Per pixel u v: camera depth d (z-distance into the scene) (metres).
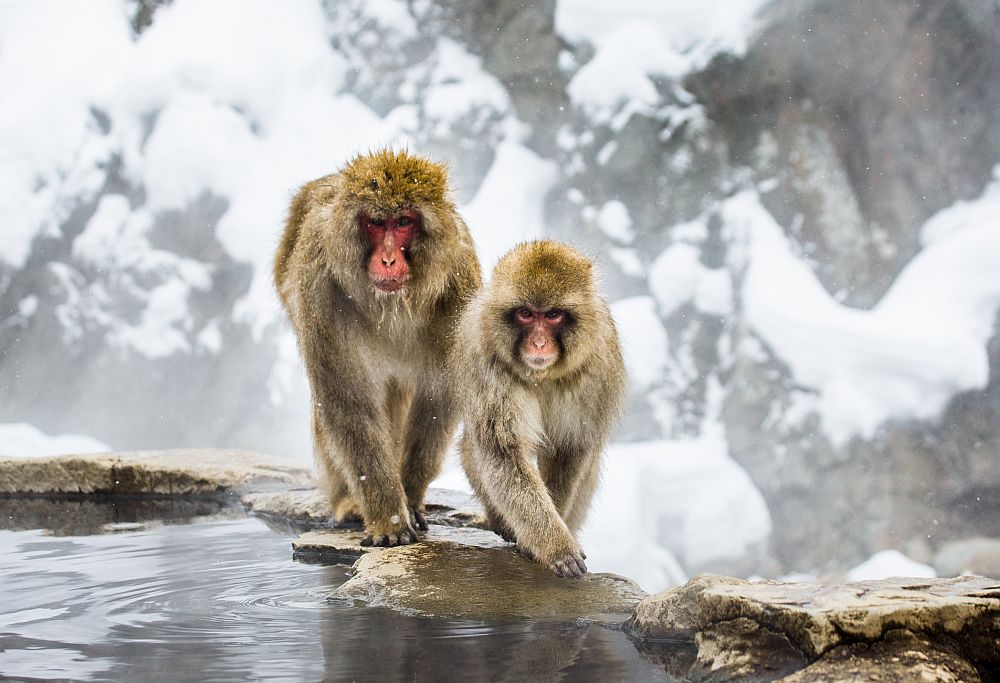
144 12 21.16
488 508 5.59
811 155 18.55
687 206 18.03
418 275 5.26
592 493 5.48
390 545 5.52
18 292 19.11
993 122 18.95
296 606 4.45
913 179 19.11
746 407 16.84
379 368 5.64
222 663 3.61
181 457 8.34
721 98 18.58
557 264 4.88
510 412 4.94
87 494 7.86
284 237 6.39
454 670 3.54
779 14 18.53
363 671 3.53
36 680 3.42
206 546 5.83
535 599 4.49
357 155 5.46
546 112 19.11
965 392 16.62
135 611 4.36
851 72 18.89
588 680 3.45
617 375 5.21
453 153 19.19
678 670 3.57
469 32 19.84
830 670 3.21
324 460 6.25
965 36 18.75
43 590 4.73
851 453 16.42
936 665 3.24
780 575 16.33
